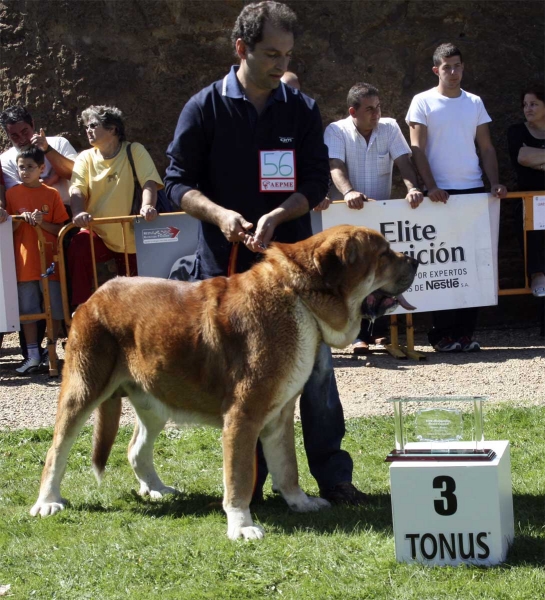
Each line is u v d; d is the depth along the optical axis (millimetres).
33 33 10742
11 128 9258
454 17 11062
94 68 10711
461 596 3854
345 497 5312
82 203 9031
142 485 5625
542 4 11219
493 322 11141
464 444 4422
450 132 9469
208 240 5316
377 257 4824
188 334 4859
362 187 9359
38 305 9000
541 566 4113
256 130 5152
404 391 7977
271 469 5230
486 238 9344
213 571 4250
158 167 10844
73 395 5227
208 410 4953
